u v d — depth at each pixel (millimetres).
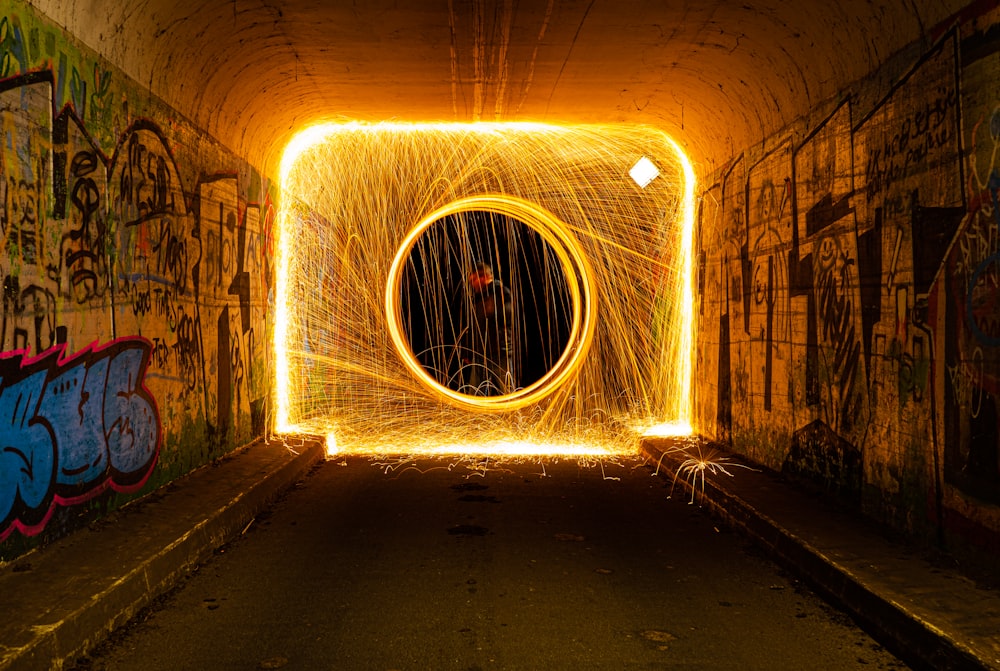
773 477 6375
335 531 5438
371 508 6125
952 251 4027
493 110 8336
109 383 4770
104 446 4734
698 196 8867
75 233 4320
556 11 5590
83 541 4289
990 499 3742
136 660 3340
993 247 3686
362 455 8523
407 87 7445
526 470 7734
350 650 3479
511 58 6621
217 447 6852
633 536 5367
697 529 5555
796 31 5363
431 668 3309
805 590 4270
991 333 3705
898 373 4594
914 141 4395
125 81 4918
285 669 3283
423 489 6840
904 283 4516
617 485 7035
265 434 8359
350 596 4160
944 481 4129
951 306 4047
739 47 6043
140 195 5168
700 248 8750
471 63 6746
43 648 3027
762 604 4062
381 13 5633
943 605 3469
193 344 6203
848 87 5203
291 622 3791
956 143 3988
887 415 4730
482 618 3865
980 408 3803
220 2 5266
